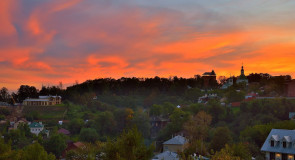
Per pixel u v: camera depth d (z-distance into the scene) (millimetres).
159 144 141500
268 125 106188
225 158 48375
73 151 69000
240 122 159500
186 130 147875
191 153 76875
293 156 69688
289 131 76188
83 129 175625
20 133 171625
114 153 34188
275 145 73562
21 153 54125
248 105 171500
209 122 164500
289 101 167375
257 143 100875
